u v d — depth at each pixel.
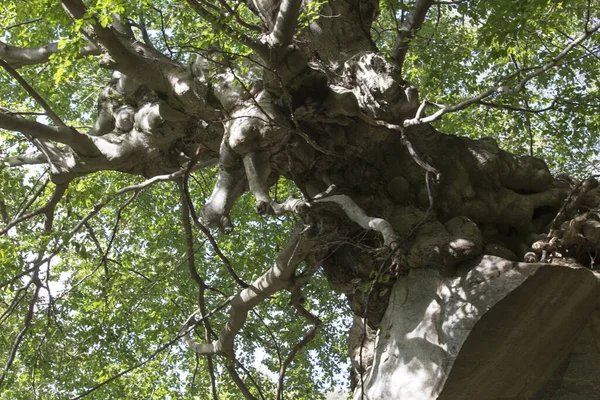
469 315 9.23
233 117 10.22
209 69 10.46
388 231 9.08
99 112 12.27
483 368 9.41
